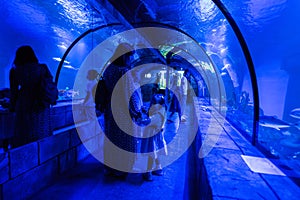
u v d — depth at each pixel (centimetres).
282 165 171
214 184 136
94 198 247
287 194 124
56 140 292
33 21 946
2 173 202
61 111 376
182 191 270
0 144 264
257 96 232
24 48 240
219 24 508
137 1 315
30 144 241
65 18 737
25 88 248
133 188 272
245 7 490
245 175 152
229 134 288
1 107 317
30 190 242
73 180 291
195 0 346
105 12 373
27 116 251
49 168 277
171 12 399
